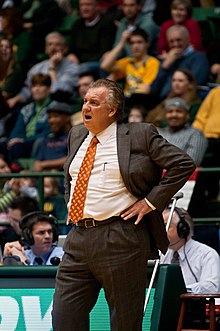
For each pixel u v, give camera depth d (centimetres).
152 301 1108
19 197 1645
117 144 977
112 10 2366
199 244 1270
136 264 962
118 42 2305
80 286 977
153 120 1916
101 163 973
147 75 2086
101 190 966
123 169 965
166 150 966
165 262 1270
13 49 2417
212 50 2161
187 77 1931
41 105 2162
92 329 1115
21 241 1345
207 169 1638
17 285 1134
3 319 1127
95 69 2219
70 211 979
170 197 968
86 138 1006
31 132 2144
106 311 1116
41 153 1970
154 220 979
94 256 962
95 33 2322
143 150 973
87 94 984
